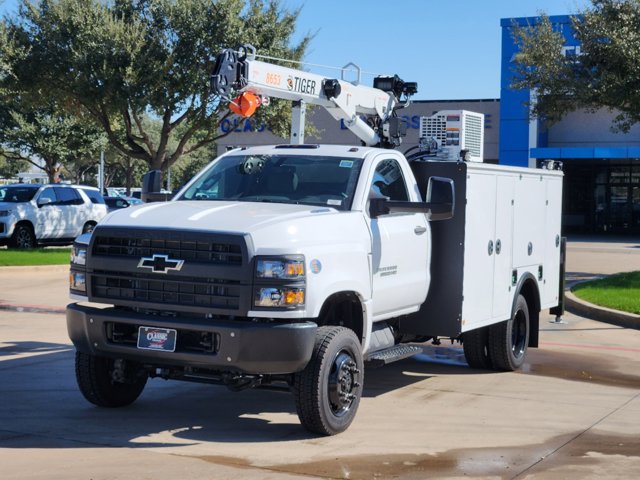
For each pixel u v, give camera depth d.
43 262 21.39
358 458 6.29
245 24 26.23
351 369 7.00
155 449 6.42
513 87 22.09
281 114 28.70
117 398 7.64
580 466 6.21
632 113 19.81
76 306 7.02
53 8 25.58
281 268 6.33
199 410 7.74
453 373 9.81
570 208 50.00
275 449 6.48
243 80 8.09
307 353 6.46
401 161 8.34
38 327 12.27
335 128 45.84
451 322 8.56
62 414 7.43
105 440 6.64
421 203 7.32
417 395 8.58
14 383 8.62
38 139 48.06
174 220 6.73
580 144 44.53
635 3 19.30
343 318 7.42
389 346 8.06
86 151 50.19
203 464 6.05
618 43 18.61
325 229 6.87
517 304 9.84
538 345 10.99
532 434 7.12
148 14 26.09
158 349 6.59
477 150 9.80
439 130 9.55
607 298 15.38
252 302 6.32
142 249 6.67
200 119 26.94
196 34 25.55
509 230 9.58
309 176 7.75
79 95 26.33
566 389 9.02
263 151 8.19
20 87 26.80
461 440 6.88
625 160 46.62
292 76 8.71
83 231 27.67
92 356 7.33
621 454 6.55
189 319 6.49
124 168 72.00
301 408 6.72
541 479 5.88
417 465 6.15
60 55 25.66
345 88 9.37
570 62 20.64
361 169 7.69
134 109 25.36
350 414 7.04
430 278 8.53
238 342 6.30
